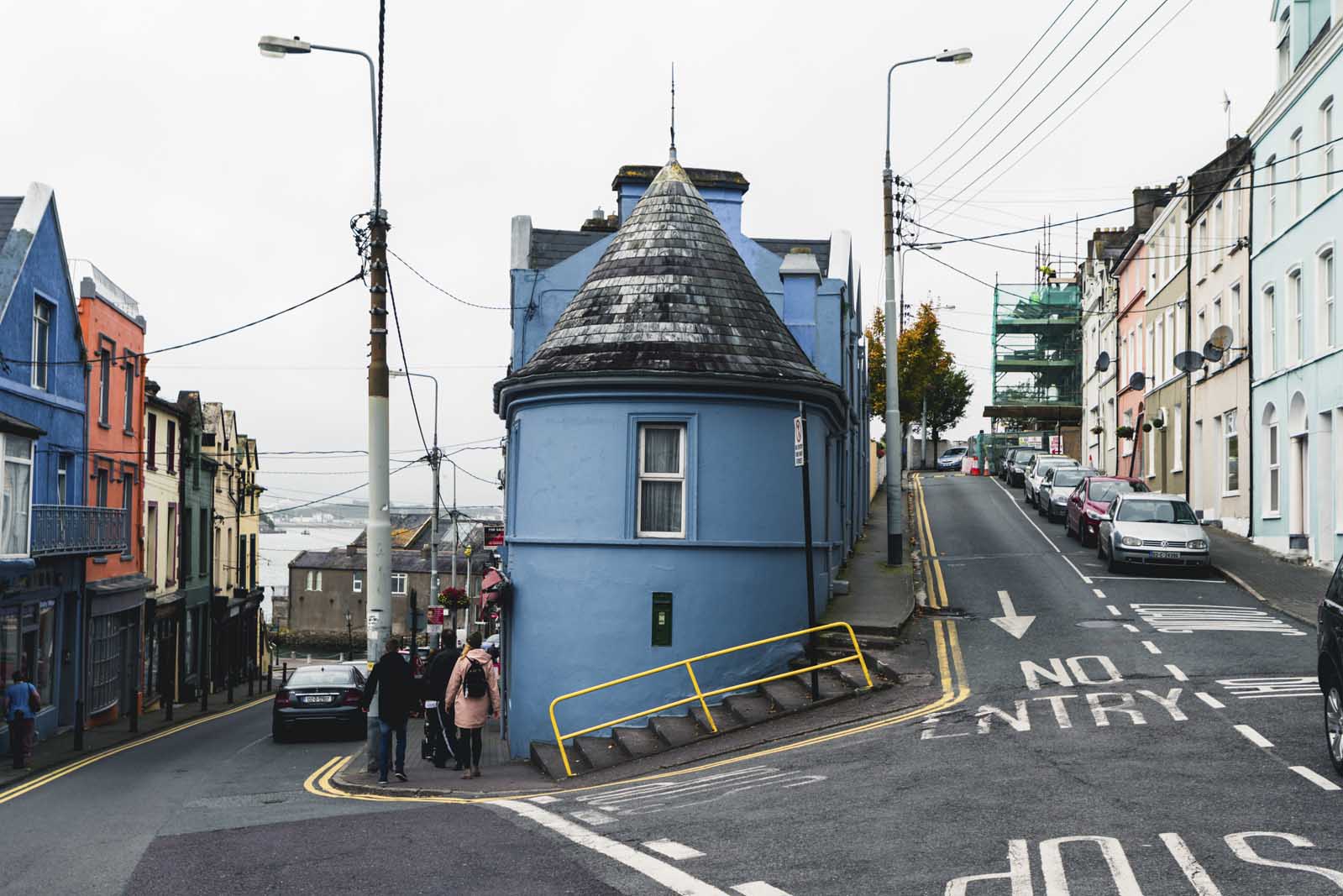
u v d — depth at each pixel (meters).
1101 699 14.76
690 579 18.55
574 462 18.88
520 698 19.14
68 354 29.25
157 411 38.53
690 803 10.81
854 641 17.22
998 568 28.33
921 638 19.98
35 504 26.19
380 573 16.36
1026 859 7.91
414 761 18.78
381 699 15.54
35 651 26.58
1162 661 17.25
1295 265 29.19
